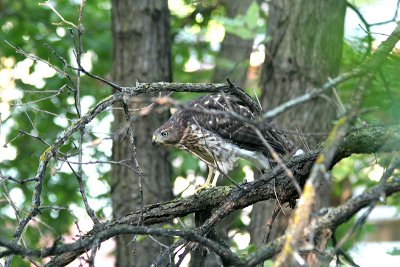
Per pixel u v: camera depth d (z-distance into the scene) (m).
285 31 12.20
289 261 6.62
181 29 17.45
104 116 15.30
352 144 8.16
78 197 17.08
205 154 12.53
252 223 12.69
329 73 11.84
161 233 6.84
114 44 14.20
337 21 11.73
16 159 17.28
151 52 14.00
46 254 6.58
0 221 15.69
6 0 18.45
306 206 6.00
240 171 15.82
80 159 8.64
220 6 18.05
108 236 6.78
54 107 17.08
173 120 12.76
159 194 13.84
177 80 18.09
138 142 13.86
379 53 7.04
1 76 15.75
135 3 14.00
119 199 13.89
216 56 17.75
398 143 7.12
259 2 17.17
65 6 18.00
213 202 9.19
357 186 15.43
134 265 13.45
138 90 8.52
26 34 17.73
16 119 16.94
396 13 8.55
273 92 12.29
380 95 7.13
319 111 11.88
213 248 6.84
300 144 11.70
